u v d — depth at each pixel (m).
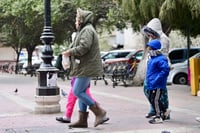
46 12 15.44
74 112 15.30
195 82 20.94
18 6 37.03
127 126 12.45
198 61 20.98
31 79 40.81
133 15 24.95
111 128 12.14
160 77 12.75
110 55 43.91
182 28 27.09
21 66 60.88
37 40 51.03
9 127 12.51
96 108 11.92
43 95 15.02
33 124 12.95
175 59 34.50
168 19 21.77
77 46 11.34
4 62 80.50
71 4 34.50
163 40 14.11
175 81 29.94
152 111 13.78
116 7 33.59
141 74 27.78
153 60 12.84
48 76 15.03
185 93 22.28
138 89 25.36
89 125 12.56
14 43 56.88
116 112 15.32
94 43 11.42
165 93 13.09
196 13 19.36
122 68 30.38
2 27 47.47
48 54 15.10
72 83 12.80
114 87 27.28
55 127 12.34
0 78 43.53
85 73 11.35
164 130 11.86
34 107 16.34
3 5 39.00
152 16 23.08
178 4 20.36
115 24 38.09
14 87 28.84
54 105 15.13
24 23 44.69
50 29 15.36
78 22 11.57
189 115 14.45
